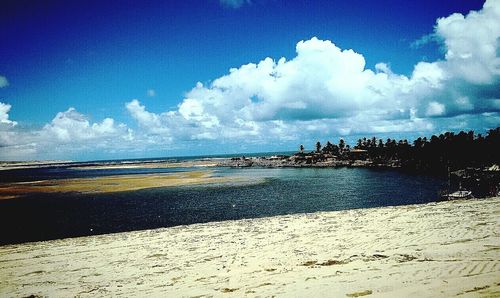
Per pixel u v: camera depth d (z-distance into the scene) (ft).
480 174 163.84
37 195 135.13
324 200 104.58
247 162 386.32
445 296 18.08
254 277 27.73
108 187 154.92
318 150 416.05
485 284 19.63
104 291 28.25
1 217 89.76
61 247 49.78
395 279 22.80
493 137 187.01
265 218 65.82
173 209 93.91
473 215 49.55
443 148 215.51
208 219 80.12
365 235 41.65
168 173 253.85
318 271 27.45
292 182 161.48
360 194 116.06
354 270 26.53
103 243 50.42
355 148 397.19
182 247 44.01
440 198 103.04
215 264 33.91
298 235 45.47
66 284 31.58
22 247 52.75
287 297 21.42
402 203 97.30
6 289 31.40
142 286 28.55
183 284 27.86
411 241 36.37
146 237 53.11
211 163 424.87
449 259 27.50
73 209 99.09
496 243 32.30
